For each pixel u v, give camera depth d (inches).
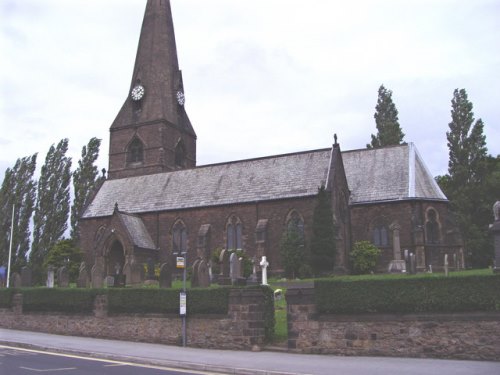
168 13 2989.7
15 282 1374.3
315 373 641.0
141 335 1018.7
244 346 888.3
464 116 3056.1
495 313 722.8
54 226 3186.5
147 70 2839.6
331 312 832.9
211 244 2151.8
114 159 2792.8
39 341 997.2
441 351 749.9
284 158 2222.0
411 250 1951.3
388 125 3595.0
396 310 786.8
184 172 2443.4
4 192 3240.7
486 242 2753.4
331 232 1845.5
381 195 2068.2
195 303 952.9
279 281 1726.1
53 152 3297.2
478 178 2962.6
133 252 2106.3
